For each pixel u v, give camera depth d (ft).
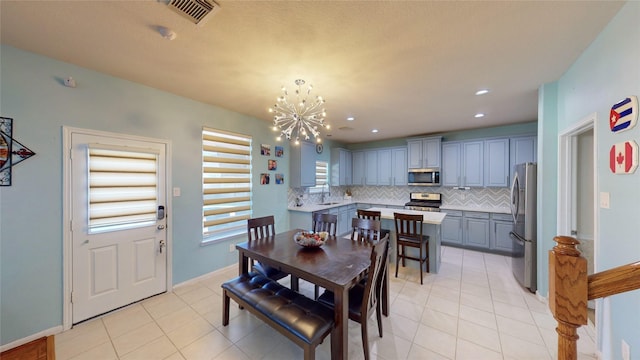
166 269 9.29
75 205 7.20
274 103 10.43
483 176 15.01
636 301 4.41
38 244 6.62
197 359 5.97
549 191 8.36
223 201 11.39
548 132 8.28
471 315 7.75
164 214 9.20
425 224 11.55
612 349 5.12
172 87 8.77
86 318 7.41
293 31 5.43
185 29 5.39
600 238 5.54
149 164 8.80
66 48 6.22
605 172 5.38
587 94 6.16
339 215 17.51
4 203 6.15
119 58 6.72
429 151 16.61
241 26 5.26
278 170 14.42
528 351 6.13
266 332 6.97
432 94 9.36
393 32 5.46
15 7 4.65
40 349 6.25
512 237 10.83
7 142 6.15
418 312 7.95
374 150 19.54
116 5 4.65
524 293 9.18
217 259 11.07
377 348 6.29
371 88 8.75
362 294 6.63
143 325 7.27
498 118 12.88
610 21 5.10
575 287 2.72
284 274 8.48
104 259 7.79
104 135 7.70
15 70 6.22
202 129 10.41
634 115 4.40
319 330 5.09
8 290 6.23
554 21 5.08
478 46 6.04
